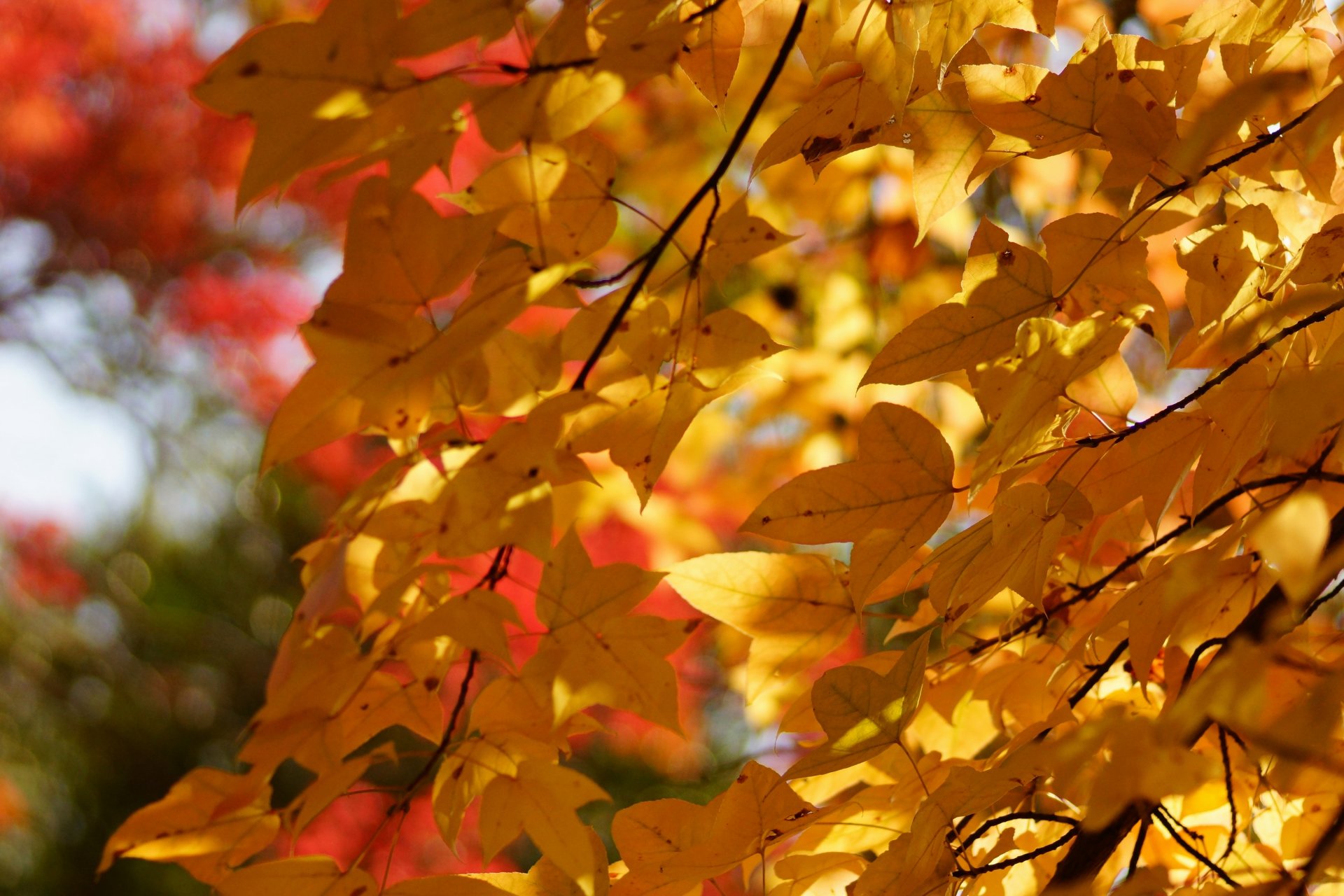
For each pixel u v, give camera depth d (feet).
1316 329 4.22
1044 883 4.37
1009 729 4.51
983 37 5.86
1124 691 4.44
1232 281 4.20
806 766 4.19
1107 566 4.50
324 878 4.10
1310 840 4.25
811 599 4.34
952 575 4.23
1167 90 4.21
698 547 7.43
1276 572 4.16
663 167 7.26
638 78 3.99
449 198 4.19
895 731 4.22
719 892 4.28
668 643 4.11
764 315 7.44
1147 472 4.25
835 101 4.27
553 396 4.08
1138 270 4.25
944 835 4.18
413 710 4.18
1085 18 5.71
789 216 7.19
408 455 4.08
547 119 3.98
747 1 4.42
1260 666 3.79
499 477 4.01
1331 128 3.97
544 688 4.13
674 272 4.21
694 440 7.28
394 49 3.95
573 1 4.00
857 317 6.89
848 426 6.89
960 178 4.29
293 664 4.04
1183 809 4.35
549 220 4.20
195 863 4.13
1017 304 4.23
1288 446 3.80
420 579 4.11
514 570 8.82
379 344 4.00
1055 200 6.20
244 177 3.93
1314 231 4.39
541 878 4.19
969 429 6.49
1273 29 4.28
